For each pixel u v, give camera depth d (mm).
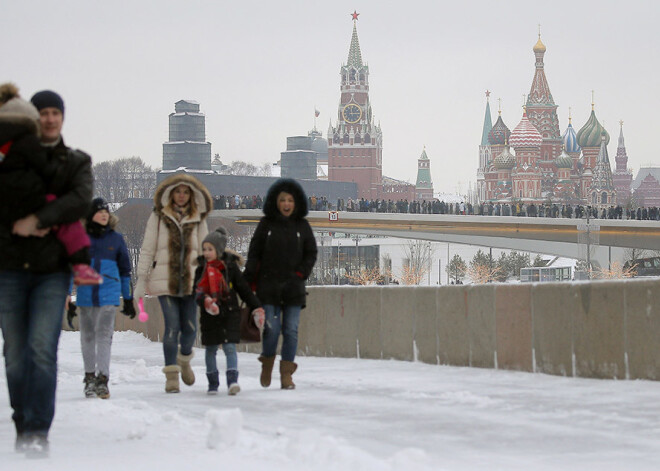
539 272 178875
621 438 9250
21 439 8664
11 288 8453
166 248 14703
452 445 8914
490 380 14820
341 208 147000
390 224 141750
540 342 15789
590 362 14781
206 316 13883
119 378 17203
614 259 179875
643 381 13859
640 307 14008
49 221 8258
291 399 12680
